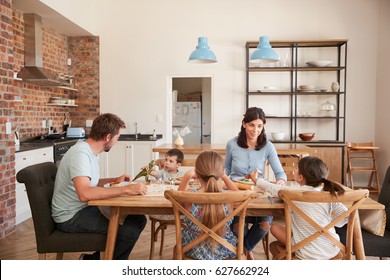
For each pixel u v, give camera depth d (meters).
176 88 9.18
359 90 6.20
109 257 2.03
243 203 1.75
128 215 2.36
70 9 5.32
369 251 2.06
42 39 5.51
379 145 6.06
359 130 6.24
